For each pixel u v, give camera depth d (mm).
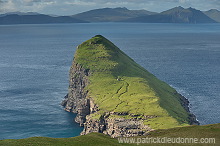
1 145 94938
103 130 175875
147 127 159875
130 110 179125
